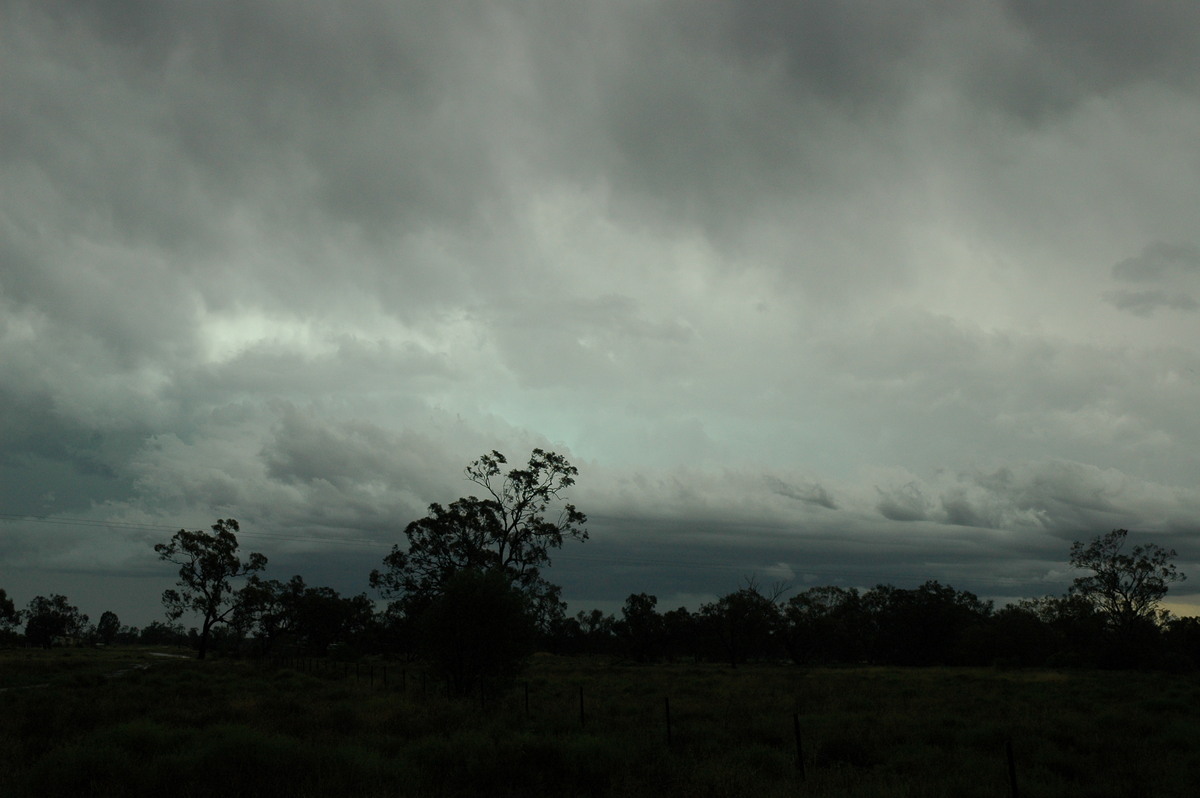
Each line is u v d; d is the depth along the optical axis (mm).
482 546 66000
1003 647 101125
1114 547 91062
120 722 21344
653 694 39062
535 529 65188
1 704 27422
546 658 119250
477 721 23234
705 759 16562
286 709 25797
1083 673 71312
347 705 26391
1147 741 19312
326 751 15828
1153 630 89438
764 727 21234
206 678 48625
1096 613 95125
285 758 14688
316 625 102375
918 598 124375
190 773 13891
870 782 14070
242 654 114562
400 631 70750
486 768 14711
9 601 143500
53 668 56750
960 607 122062
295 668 68562
